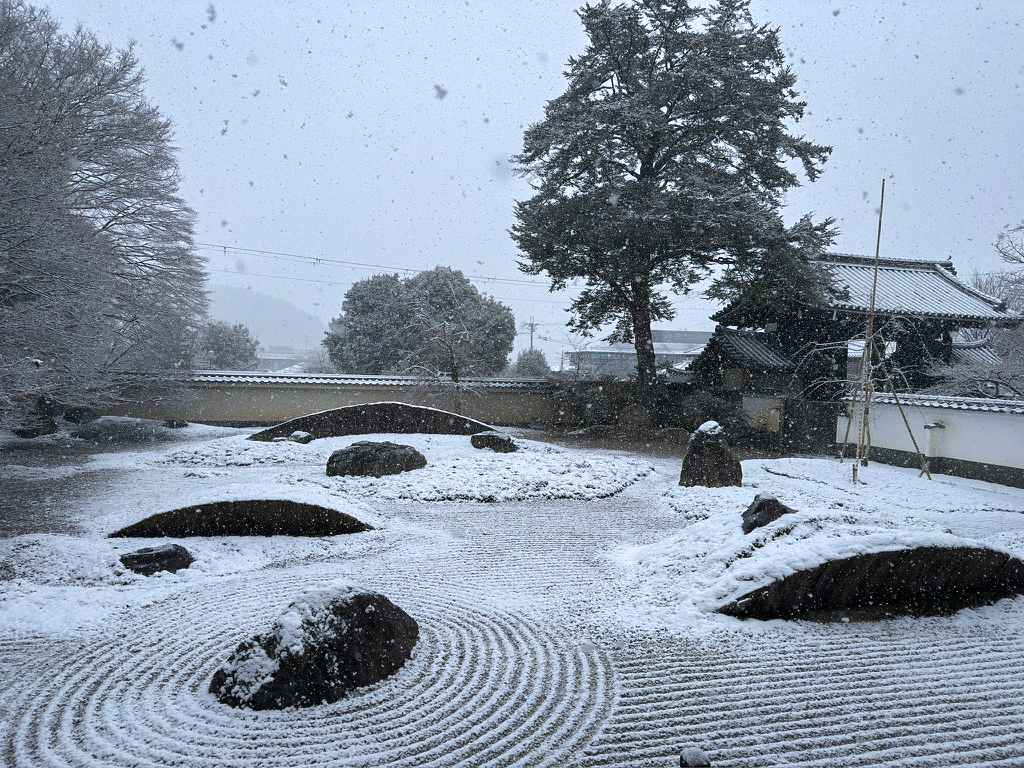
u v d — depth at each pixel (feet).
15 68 52.01
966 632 21.21
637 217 69.72
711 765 13.42
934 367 75.56
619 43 75.05
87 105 59.16
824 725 15.14
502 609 22.56
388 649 17.70
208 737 14.40
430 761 13.56
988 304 79.36
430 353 89.51
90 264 47.60
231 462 53.21
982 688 17.19
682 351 148.77
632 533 33.73
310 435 60.95
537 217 76.18
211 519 32.01
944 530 32.68
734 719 15.38
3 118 42.86
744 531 27.66
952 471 57.16
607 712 15.64
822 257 84.17
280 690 15.72
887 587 23.22
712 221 69.21
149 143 64.85
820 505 38.99
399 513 38.37
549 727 14.93
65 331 49.08
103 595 23.35
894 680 17.60
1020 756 13.91
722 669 18.11
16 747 13.97
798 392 75.56
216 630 20.56
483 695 16.40
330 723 15.03
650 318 85.40
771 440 77.15
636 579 25.86
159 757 13.62
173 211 67.41
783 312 78.07
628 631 20.66
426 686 16.87
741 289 76.13
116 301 61.41
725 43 71.20
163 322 67.46
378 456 47.34
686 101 73.77
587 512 38.86
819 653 19.31
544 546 31.12
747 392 80.69
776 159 76.48
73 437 65.92
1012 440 52.26
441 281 122.62
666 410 84.33
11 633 20.21
